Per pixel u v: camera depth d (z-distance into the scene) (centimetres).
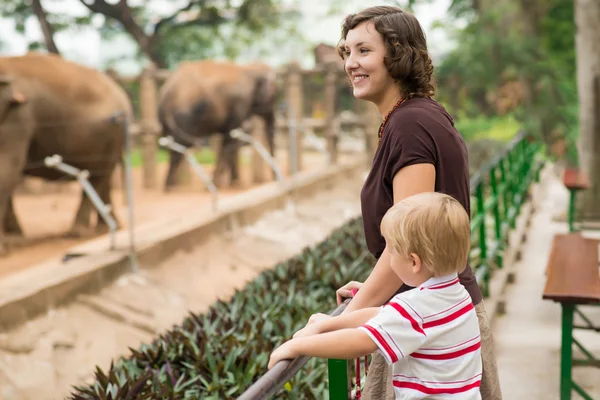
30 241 943
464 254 211
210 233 954
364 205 247
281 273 590
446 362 211
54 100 911
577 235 581
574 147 1494
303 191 1273
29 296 633
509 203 922
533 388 482
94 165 966
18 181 876
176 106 1345
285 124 1530
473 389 215
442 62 1443
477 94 1658
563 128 1511
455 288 213
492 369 253
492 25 1484
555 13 1730
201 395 378
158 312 740
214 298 820
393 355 204
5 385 560
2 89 838
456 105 1523
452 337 211
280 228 1097
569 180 798
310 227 1148
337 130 1595
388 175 237
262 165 1474
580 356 536
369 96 248
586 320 512
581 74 1000
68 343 634
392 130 235
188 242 897
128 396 361
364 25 245
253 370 385
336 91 1661
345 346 204
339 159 1706
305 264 611
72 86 929
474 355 216
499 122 1819
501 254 707
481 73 1420
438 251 206
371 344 204
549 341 564
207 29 2594
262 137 1499
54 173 962
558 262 473
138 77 1405
